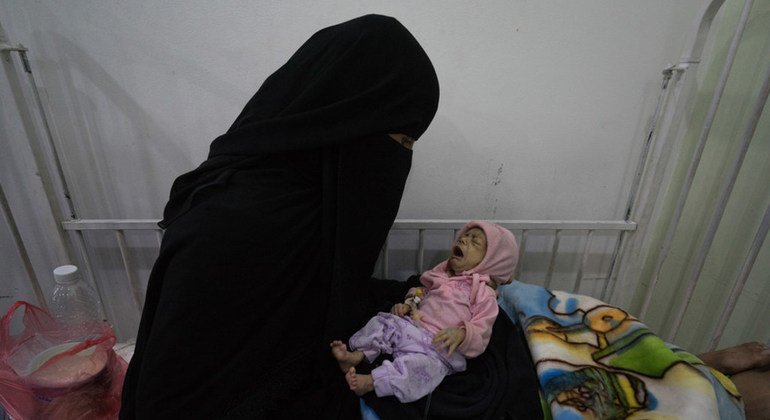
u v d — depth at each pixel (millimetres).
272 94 653
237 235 547
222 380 555
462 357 809
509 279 976
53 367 716
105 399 746
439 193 1104
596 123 1053
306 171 664
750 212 937
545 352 813
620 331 864
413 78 676
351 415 705
